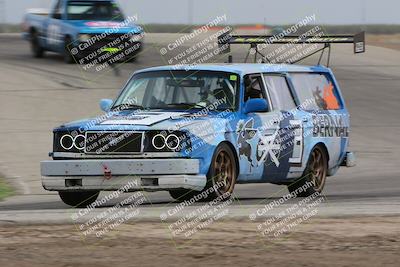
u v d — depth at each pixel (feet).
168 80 79.66
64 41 183.52
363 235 57.21
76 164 72.23
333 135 88.79
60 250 52.24
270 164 79.71
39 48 196.24
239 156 75.82
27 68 180.96
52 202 82.64
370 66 213.87
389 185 98.22
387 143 139.54
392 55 237.45
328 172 89.76
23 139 129.29
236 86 77.97
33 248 52.80
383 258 50.11
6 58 197.88
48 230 58.95
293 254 51.16
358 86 188.03
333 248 52.90
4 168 110.42
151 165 70.59
